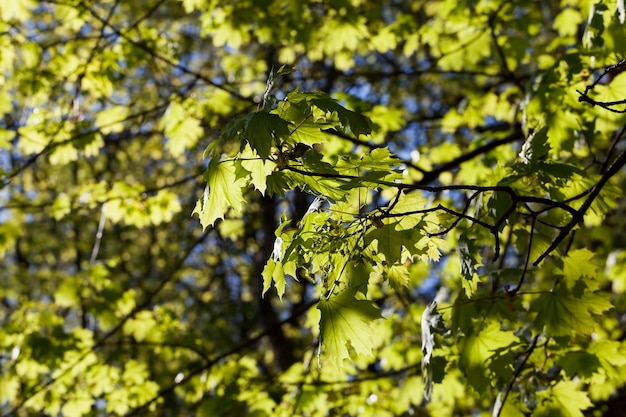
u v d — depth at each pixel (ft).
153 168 42.01
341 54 21.83
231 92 18.61
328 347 8.29
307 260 8.13
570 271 10.79
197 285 48.75
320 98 7.85
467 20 19.31
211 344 43.83
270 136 7.21
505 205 9.26
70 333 18.84
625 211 32.71
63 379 19.29
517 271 12.07
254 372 21.24
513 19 19.60
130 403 20.34
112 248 50.37
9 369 18.60
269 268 8.77
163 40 19.30
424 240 8.59
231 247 41.11
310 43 20.08
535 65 26.89
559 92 13.28
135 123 22.40
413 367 18.29
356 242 8.16
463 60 21.24
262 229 39.06
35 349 18.31
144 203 20.18
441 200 19.89
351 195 8.41
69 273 54.65
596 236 24.84
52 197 39.73
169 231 42.75
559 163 9.79
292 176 7.76
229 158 8.12
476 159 19.16
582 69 13.15
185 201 38.55
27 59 18.37
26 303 19.83
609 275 23.71
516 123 21.94
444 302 15.90
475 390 10.52
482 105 20.79
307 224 8.23
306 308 19.47
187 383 20.44
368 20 21.44
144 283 48.98
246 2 19.52
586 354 11.25
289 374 20.27
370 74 22.20
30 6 18.07
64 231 50.55
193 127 19.72
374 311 8.16
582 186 10.84
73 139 18.52
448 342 13.00
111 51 19.10
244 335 48.75
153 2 28.89
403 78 30.96
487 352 10.57
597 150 16.07
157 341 20.52
